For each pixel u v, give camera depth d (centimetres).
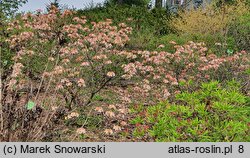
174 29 1725
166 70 955
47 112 537
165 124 535
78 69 844
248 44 1457
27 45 912
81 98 798
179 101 735
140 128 582
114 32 992
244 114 558
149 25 1738
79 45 940
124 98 759
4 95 514
